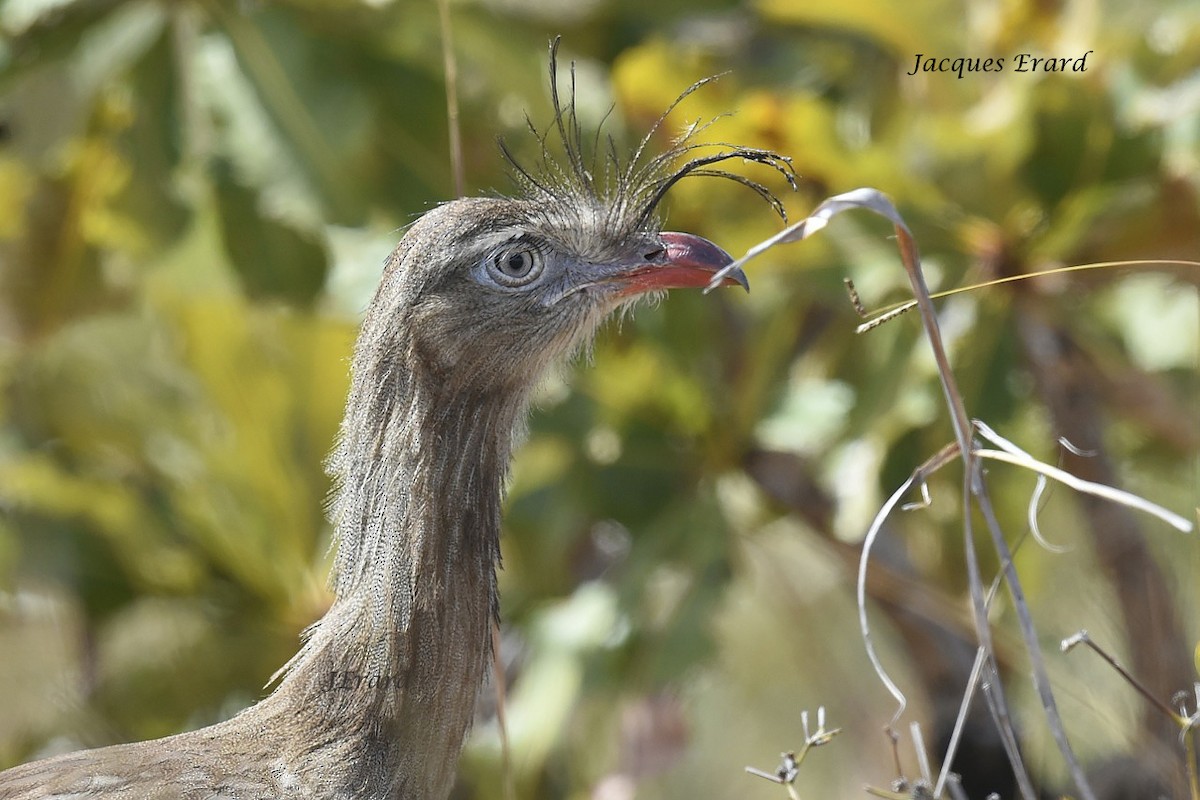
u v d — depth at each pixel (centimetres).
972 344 866
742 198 891
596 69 997
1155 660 881
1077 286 859
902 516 962
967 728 971
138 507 954
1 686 969
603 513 957
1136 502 564
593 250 707
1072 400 910
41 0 870
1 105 916
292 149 892
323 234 912
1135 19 901
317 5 900
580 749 1014
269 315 945
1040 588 962
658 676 907
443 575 650
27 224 970
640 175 763
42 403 988
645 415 949
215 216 910
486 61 917
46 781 625
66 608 984
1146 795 907
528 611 987
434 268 664
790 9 901
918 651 997
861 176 859
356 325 943
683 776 1156
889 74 989
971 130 837
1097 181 838
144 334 994
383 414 655
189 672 948
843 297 873
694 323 941
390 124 939
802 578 1211
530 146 940
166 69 899
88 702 964
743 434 944
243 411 935
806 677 1180
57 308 991
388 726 636
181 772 625
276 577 941
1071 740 917
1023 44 891
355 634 641
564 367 734
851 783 1120
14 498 952
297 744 636
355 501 655
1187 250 839
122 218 936
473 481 669
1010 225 847
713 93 916
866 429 880
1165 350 962
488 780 915
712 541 933
